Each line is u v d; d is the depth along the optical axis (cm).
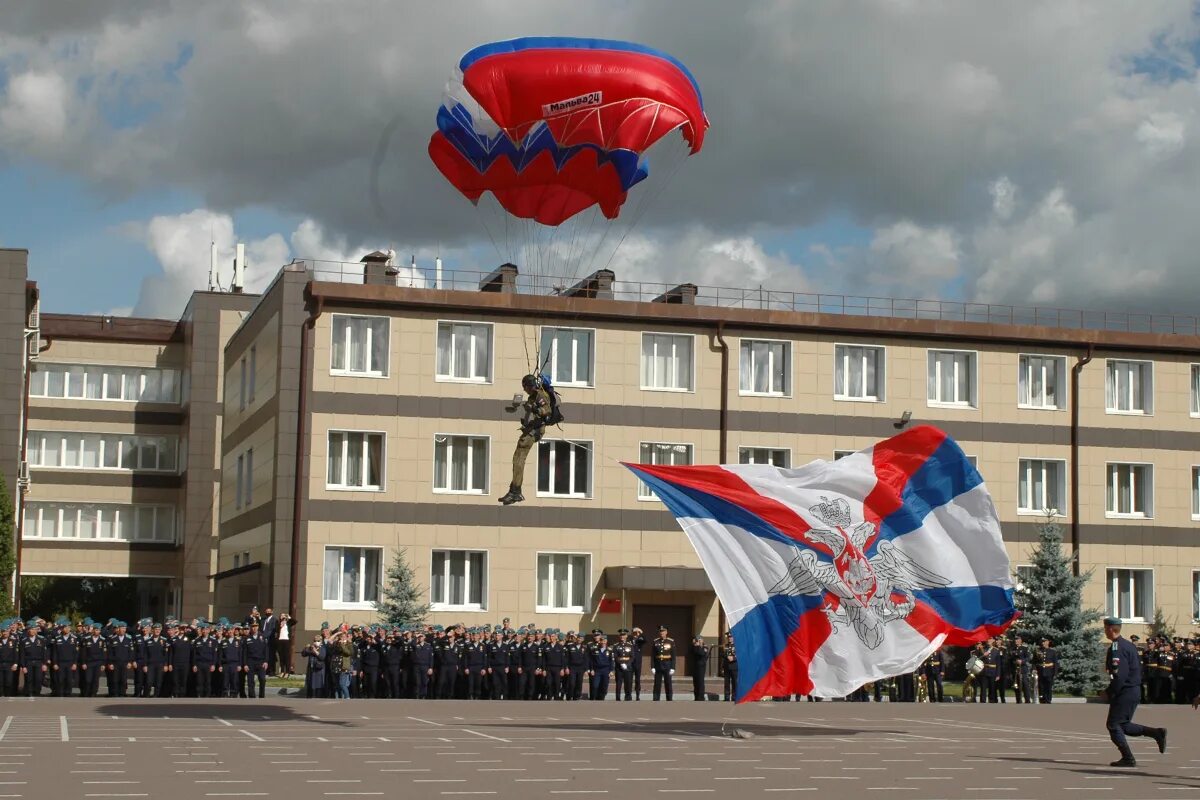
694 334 5253
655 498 5150
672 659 4256
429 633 4075
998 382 5538
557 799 1769
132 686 4284
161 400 7794
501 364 5047
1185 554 5662
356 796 1761
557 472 5084
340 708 3422
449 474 4997
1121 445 5641
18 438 6294
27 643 3791
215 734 2588
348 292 4891
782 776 2078
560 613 5025
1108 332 5644
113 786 1820
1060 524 5547
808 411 5331
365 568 4897
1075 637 5041
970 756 2458
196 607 7281
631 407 5156
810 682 2712
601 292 5316
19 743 2364
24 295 6312
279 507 4812
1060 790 1970
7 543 5556
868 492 2830
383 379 4931
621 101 2697
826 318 5353
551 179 2808
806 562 2761
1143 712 3912
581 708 3656
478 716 3216
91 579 8338
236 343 6156
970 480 2864
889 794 1888
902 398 5434
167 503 7712
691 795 1833
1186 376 5753
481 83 2709
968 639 2814
